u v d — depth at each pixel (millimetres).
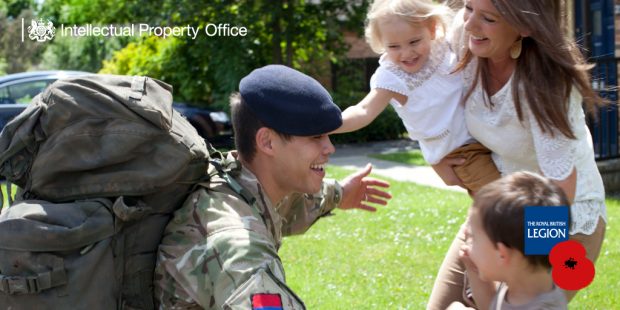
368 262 5547
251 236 2014
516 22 2328
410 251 5789
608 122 8156
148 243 2113
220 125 12328
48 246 1964
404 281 5078
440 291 2703
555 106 2381
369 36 2883
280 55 14758
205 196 2125
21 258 1960
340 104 15273
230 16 13977
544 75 2406
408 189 8633
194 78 15586
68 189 2096
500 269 1971
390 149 13531
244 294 1884
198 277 1993
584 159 2596
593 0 9766
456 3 2939
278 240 2295
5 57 24547
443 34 2812
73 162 2059
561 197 1961
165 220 2137
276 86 2150
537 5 2344
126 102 2074
